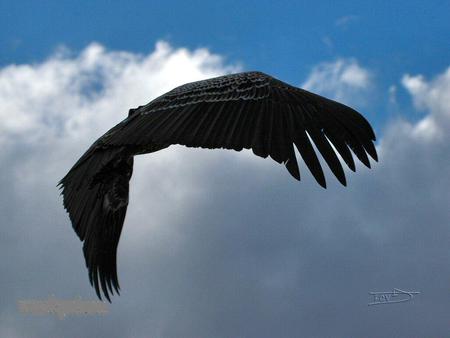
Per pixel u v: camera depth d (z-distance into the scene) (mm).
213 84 7496
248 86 7418
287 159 7031
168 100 7512
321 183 6996
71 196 8625
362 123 7117
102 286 8258
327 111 7184
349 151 7090
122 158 8250
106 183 8406
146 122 7422
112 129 8055
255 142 7090
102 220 8383
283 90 7359
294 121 7168
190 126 7242
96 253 8344
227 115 7266
